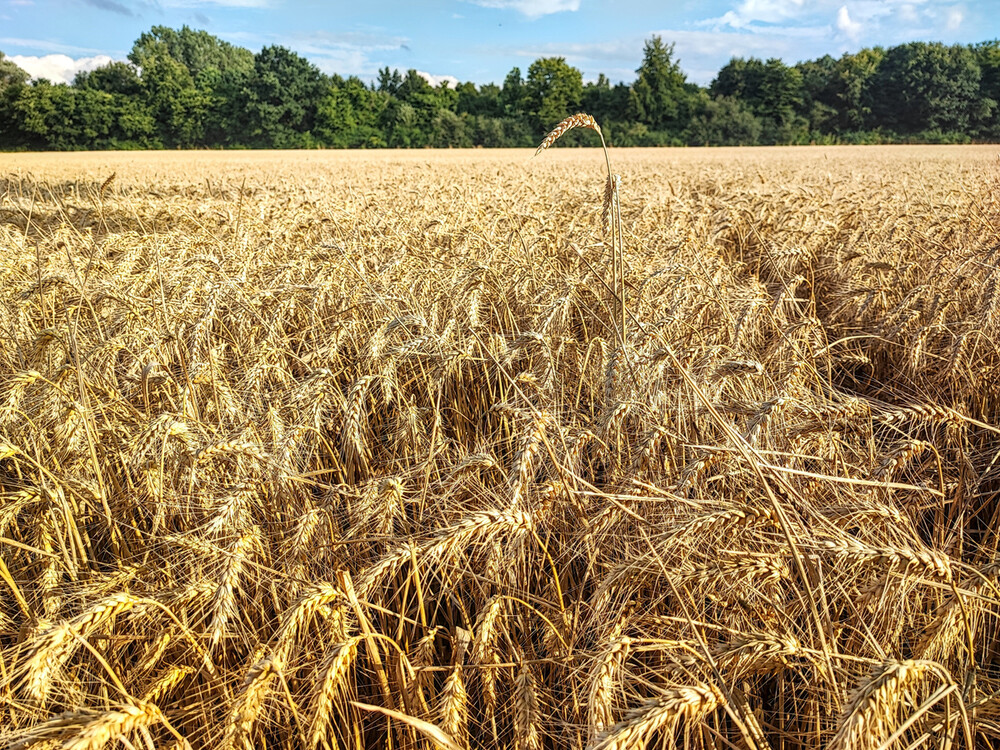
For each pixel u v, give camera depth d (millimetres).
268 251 7367
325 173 24781
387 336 4832
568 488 2553
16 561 3240
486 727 2420
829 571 2479
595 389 4188
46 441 3670
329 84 92438
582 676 2373
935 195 12938
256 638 2590
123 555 3266
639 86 84812
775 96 88750
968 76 85125
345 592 2217
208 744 2381
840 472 3160
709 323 4836
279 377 4340
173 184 18469
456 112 95500
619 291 4270
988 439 4055
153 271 5984
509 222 8352
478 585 2865
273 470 3154
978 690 2197
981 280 5703
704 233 8773
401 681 2287
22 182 16141
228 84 90125
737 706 2027
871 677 1671
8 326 4883
